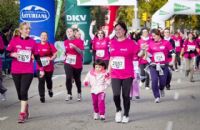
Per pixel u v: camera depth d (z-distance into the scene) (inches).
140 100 567.2
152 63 557.6
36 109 495.2
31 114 463.5
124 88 415.5
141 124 412.8
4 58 845.8
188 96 605.9
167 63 569.6
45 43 547.5
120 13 2303.2
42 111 482.0
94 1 1208.8
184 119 439.5
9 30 890.1
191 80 804.0
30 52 417.7
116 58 414.0
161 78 576.1
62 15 1514.5
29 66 417.7
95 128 393.4
